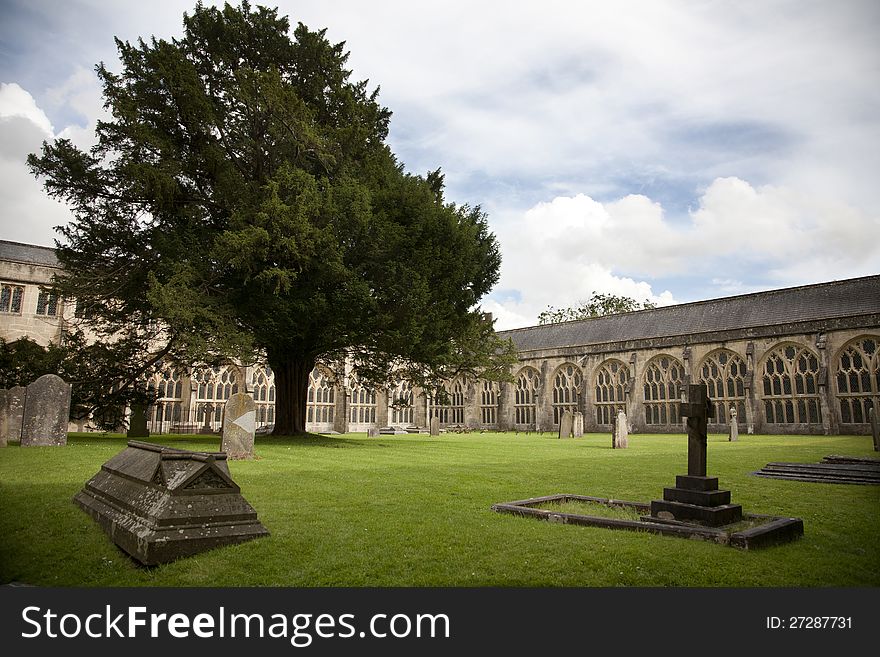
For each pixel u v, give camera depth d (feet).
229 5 71.15
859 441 86.17
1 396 52.39
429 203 69.62
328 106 77.92
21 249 124.26
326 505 24.88
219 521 17.79
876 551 18.86
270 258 61.05
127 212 65.92
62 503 23.68
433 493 29.09
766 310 132.16
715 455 58.03
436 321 67.10
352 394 152.56
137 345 71.20
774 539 19.43
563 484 33.71
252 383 128.16
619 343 149.48
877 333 108.06
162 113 65.05
